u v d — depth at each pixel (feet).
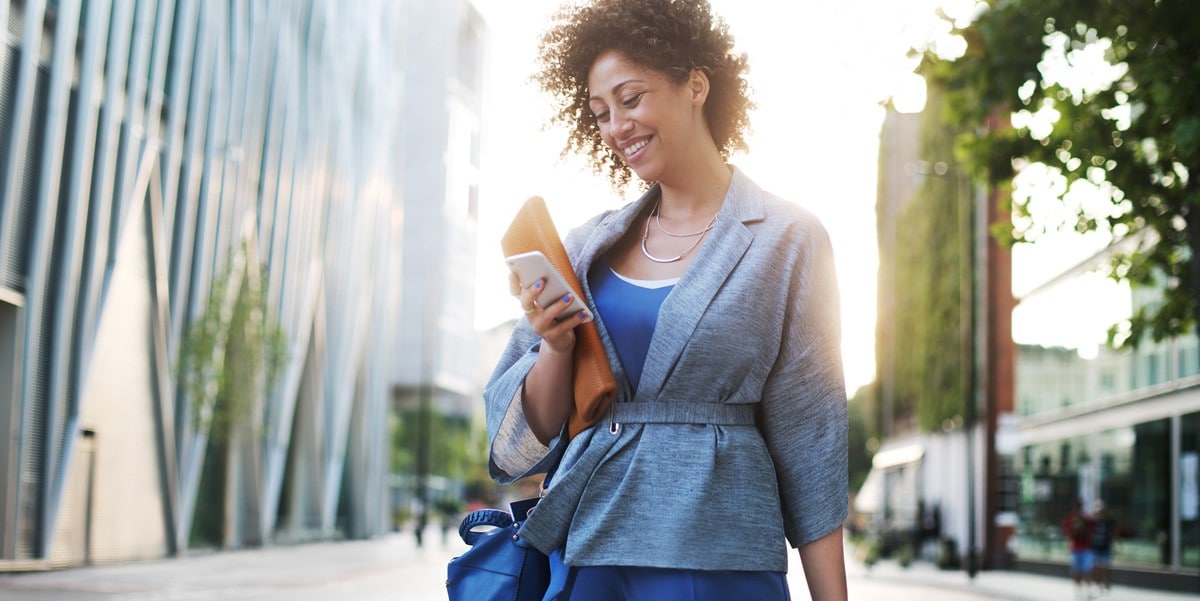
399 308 337.11
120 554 92.53
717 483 6.41
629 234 7.20
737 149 7.72
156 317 96.78
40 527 78.28
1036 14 32.01
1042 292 111.45
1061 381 105.70
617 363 6.70
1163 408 82.84
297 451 152.97
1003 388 122.62
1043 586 90.58
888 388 213.25
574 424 6.78
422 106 348.38
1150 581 82.48
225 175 108.58
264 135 123.75
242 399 103.35
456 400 368.89
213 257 107.96
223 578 77.46
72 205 78.64
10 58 68.23
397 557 123.34
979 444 124.47
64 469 80.59
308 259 142.82
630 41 6.89
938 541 130.21
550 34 7.43
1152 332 39.34
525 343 7.43
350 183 161.38
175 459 101.71
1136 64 33.55
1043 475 110.93
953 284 135.44
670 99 6.95
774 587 6.48
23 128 69.82
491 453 7.12
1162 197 35.40
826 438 6.79
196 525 111.86
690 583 6.28
